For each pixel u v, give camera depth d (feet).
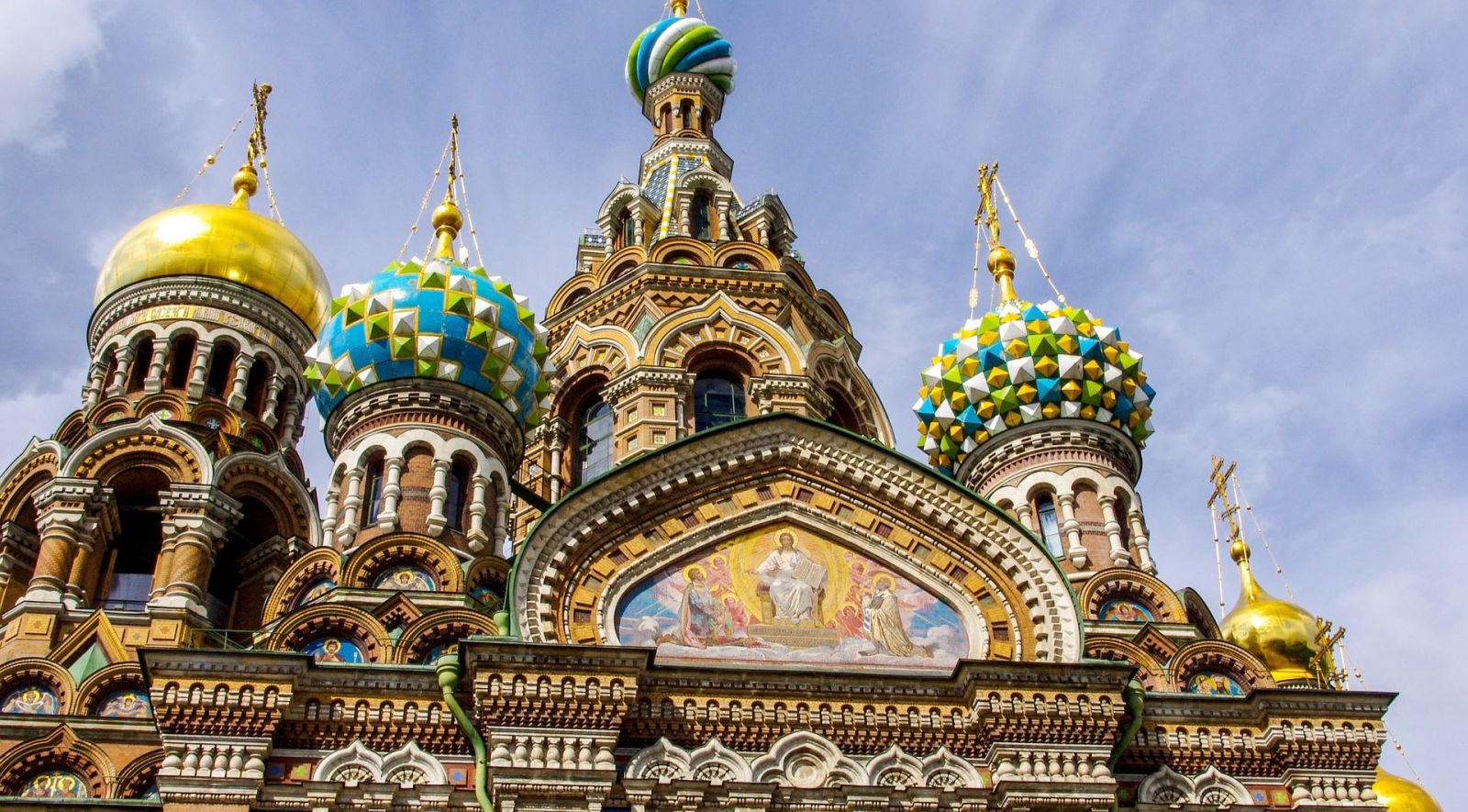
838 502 105.81
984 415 132.46
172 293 140.67
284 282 144.87
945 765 94.02
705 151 165.48
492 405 124.16
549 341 145.07
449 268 127.85
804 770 92.79
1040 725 94.48
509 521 132.98
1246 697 101.04
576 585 98.89
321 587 112.78
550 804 87.30
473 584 112.27
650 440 129.70
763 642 98.58
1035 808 91.50
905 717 94.94
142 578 130.00
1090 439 130.31
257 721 89.71
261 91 163.53
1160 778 98.07
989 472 131.85
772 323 138.41
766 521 104.27
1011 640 101.04
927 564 103.65
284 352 143.84
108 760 105.19
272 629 103.30
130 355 137.90
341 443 123.34
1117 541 124.77
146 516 131.75
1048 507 128.67
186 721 89.04
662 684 93.76
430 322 123.44
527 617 95.91
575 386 140.56
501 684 89.97
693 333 137.08
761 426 106.63
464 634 102.22
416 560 110.83
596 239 158.71
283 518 131.85
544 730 89.45
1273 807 98.48
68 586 119.34
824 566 102.83
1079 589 118.52
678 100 172.35
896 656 99.35
